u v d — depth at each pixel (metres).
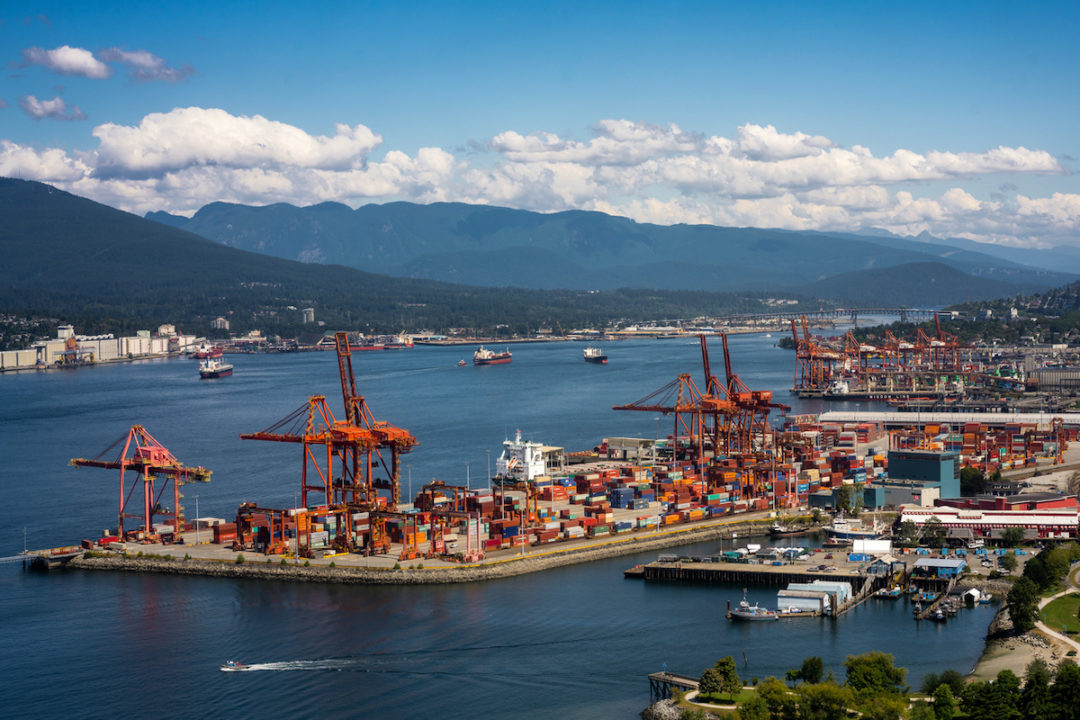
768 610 184.00
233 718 147.75
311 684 157.62
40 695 156.00
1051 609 173.88
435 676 159.62
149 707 151.38
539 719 143.75
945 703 130.25
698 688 147.50
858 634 172.62
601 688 153.50
